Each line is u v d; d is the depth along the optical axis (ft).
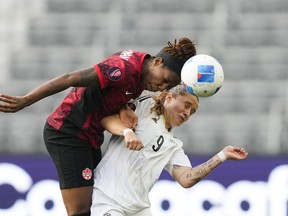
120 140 62.34
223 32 174.19
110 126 59.98
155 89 58.90
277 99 153.48
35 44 175.32
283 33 173.88
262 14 179.73
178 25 175.94
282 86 157.38
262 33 173.58
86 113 60.64
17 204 104.12
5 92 160.25
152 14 180.55
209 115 147.84
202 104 150.92
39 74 167.22
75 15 181.57
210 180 103.71
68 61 168.55
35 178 104.47
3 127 143.43
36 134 142.72
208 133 142.00
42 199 104.01
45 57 169.58
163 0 183.11
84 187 62.54
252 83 158.30
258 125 142.82
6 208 104.01
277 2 181.78
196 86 56.85
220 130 142.41
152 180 62.08
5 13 180.86
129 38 174.09
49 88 57.00
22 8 182.91
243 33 173.47
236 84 157.79
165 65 58.13
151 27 175.73
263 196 104.22
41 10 183.42
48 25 178.19
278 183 104.37
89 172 62.64
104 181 61.46
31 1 184.44
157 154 61.67
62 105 62.18
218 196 103.40
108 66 57.31
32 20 179.52
